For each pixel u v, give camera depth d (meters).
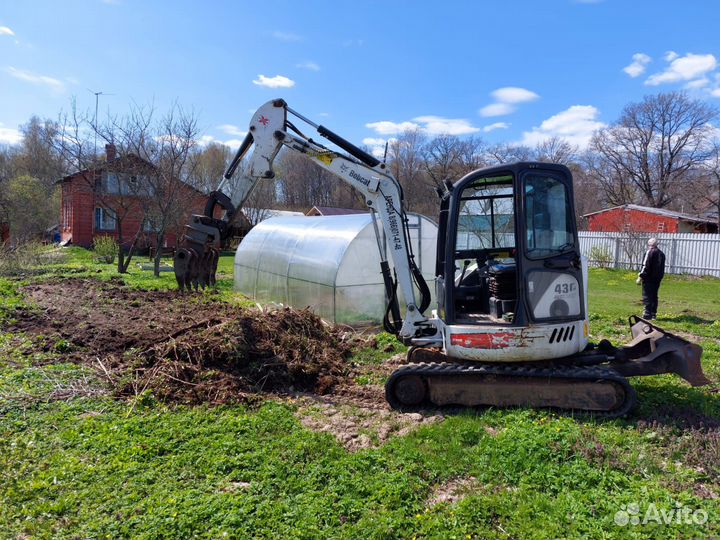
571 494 3.98
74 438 4.95
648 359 5.92
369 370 7.56
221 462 4.50
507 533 3.60
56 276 17.33
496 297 6.02
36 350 7.79
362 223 11.26
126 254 28.05
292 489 4.14
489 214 6.64
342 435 5.25
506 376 5.83
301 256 12.03
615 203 50.66
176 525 3.63
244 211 36.19
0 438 4.91
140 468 4.45
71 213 29.36
